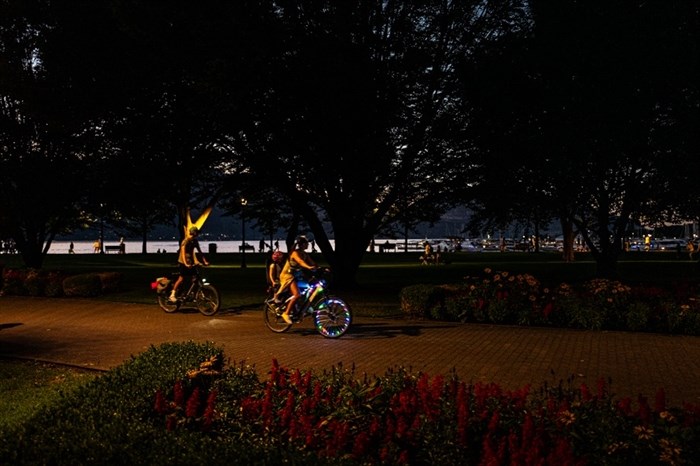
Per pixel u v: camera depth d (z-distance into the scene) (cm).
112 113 2114
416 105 2095
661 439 421
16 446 432
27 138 2673
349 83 1867
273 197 2575
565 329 1379
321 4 1900
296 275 1333
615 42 1939
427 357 1062
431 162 2230
